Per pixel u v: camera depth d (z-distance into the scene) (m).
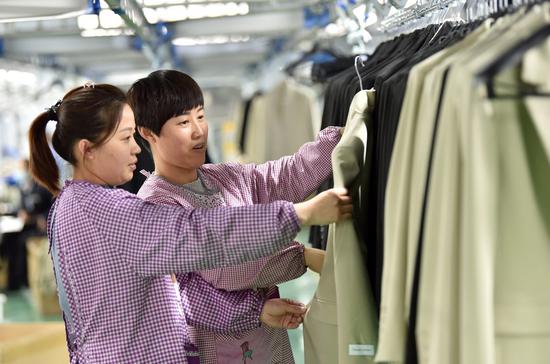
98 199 1.81
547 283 1.31
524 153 1.27
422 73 1.44
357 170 1.75
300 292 5.90
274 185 2.29
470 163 1.20
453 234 1.26
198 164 2.15
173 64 6.30
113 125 1.85
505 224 1.29
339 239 1.70
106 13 3.25
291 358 2.32
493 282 1.31
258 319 2.08
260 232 1.67
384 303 1.47
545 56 1.26
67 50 5.19
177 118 2.09
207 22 4.70
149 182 2.18
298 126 5.95
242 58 8.61
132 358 1.82
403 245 1.44
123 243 1.77
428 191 1.35
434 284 1.31
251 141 7.27
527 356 1.32
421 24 2.40
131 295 1.81
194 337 2.12
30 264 7.00
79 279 1.83
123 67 7.55
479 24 1.68
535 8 1.35
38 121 2.01
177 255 1.72
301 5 4.38
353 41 3.05
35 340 3.14
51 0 2.86
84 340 1.86
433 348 1.29
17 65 5.75
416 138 1.43
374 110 1.87
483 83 1.20
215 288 2.07
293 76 4.58
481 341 1.21
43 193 7.49
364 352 1.67
